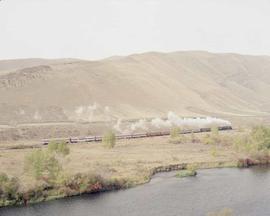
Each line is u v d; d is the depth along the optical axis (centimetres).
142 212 6069
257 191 7162
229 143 12412
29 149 11412
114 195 7075
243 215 5775
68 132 15588
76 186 7250
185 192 7175
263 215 5772
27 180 7369
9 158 9731
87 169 8344
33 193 6806
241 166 9600
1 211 6197
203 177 8412
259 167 9506
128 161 9669
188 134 15100
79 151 11069
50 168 7388
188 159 10075
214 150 10625
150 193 7162
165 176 8581
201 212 5975
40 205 6519
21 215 6012
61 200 6788
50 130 15400
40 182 7231
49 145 9481
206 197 6812
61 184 7200
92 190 7300
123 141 13312
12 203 6550
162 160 9888
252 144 10638
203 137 13650
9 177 7512
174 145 12450
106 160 9700
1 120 16550
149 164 9388
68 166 8650
